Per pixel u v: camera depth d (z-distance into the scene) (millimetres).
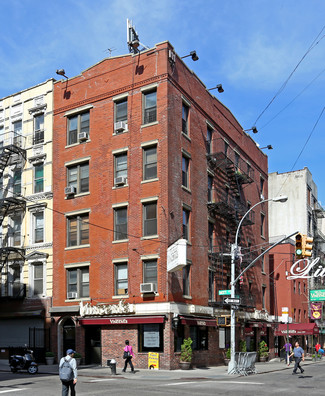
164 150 31422
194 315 32500
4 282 37500
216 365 35344
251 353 29359
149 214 31594
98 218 33656
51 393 17438
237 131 45156
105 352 31516
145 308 30047
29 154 38125
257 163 50438
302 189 68312
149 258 30719
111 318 31062
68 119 36719
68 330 34188
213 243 37406
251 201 47406
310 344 64688
